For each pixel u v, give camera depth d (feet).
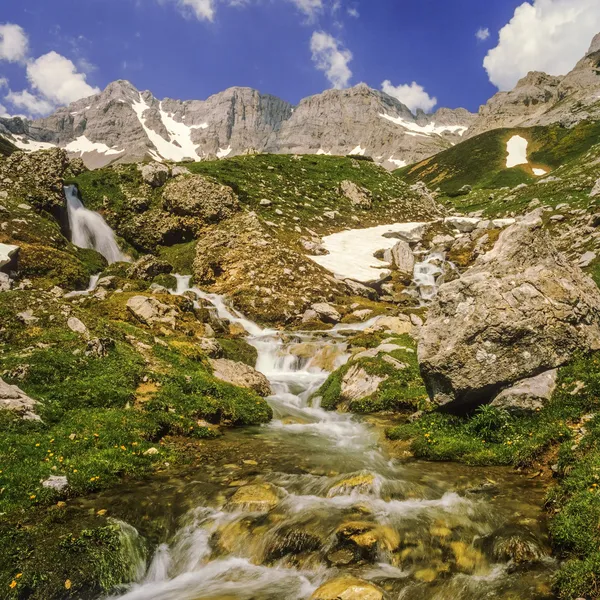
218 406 55.77
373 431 51.96
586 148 371.76
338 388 66.90
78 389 50.42
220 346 82.58
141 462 40.50
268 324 104.37
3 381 47.01
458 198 325.01
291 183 230.27
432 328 48.39
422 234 181.88
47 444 39.91
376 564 27.48
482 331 44.52
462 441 43.09
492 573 26.08
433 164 475.72
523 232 49.37
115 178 177.17
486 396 45.39
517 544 27.04
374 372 65.00
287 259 127.95
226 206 155.33
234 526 31.73
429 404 51.60
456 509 32.30
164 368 61.82
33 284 96.99
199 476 39.37
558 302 44.88
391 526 30.09
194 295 104.99
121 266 123.54
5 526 29.73
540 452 37.58
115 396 50.75
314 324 102.83
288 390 73.67
